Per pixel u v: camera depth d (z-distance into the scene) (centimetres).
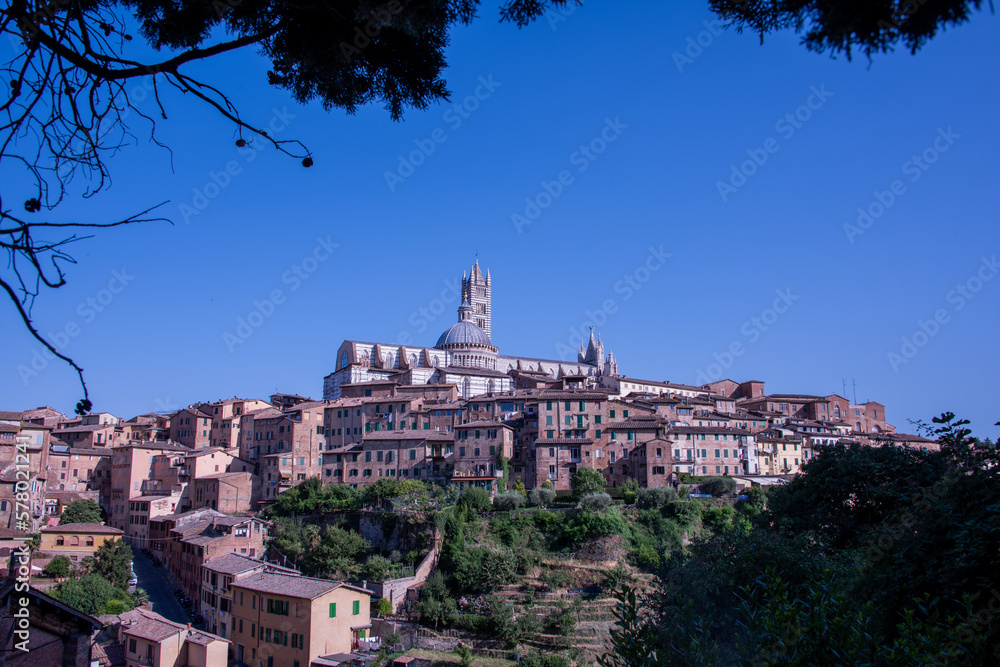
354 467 14462
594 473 12731
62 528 12044
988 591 2262
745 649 2002
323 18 1470
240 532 11638
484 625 9400
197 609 10481
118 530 12312
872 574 2603
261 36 1348
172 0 1567
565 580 10562
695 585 3559
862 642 1714
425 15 1388
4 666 3488
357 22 1443
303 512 13862
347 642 8200
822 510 5806
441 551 11244
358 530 12769
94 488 15875
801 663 1658
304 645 7869
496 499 12144
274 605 8281
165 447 15900
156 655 7625
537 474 13250
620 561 10794
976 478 2530
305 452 15925
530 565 10900
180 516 13212
